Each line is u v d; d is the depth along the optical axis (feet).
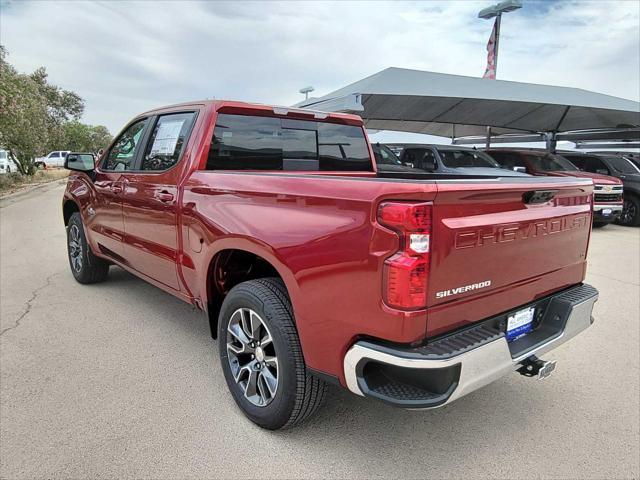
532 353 7.55
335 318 6.79
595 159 41.01
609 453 8.14
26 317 13.82
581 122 46.55
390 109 39.93
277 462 7.68
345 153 12.92
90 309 14.56
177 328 13.14
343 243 6.58
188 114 10.87
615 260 23.80
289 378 7.65
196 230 9.50
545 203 7.93
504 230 7.06
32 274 18.75
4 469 7.34
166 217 10.59
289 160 11.59
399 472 7.53
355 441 8.28
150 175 11.37
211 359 11.28
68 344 11.98
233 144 10.55
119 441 8.10
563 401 9.87
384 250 6.14
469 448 8.20
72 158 14.35
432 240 6.09
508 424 8.97
